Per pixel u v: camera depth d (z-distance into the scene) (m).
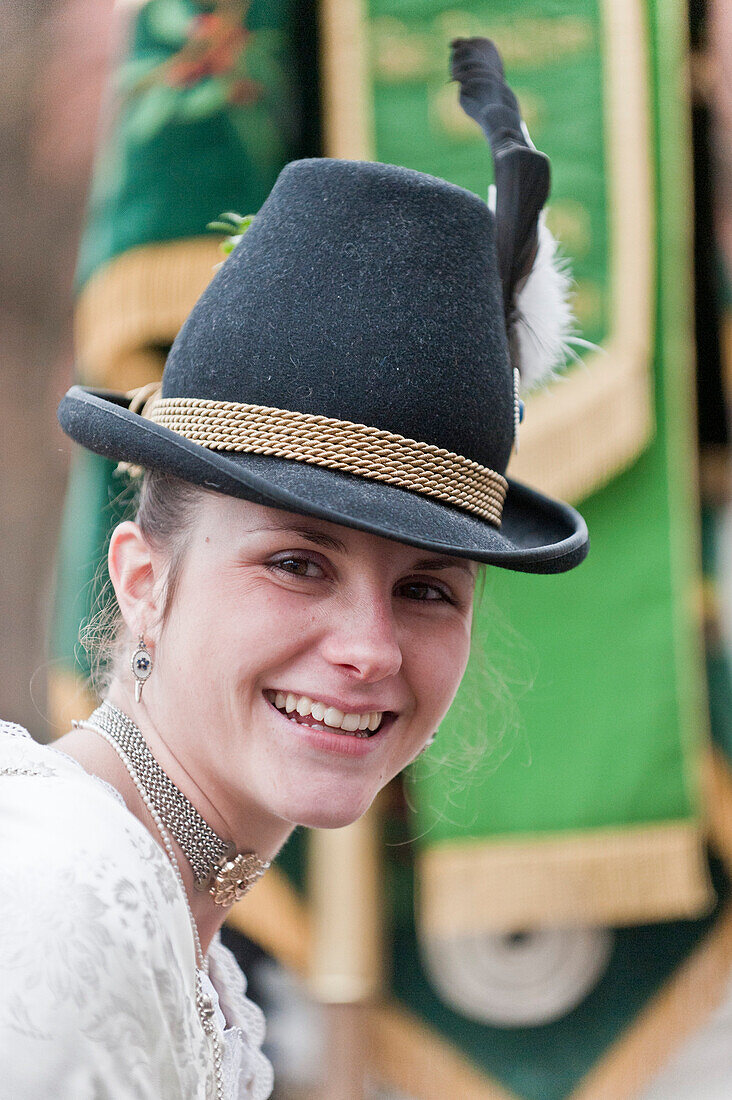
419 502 2.54
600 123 5.62
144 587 2.68
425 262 2.62
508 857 5.72
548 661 5.79
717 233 6.32
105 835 2.16
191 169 5.32
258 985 5.99
